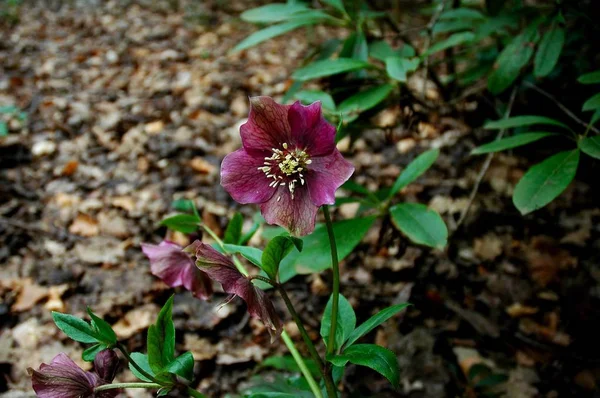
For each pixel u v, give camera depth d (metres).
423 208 0.55
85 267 0.73
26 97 1.07
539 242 0.82
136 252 0.77
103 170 0.90
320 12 0.67
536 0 0.95
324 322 0.47
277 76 1.18
